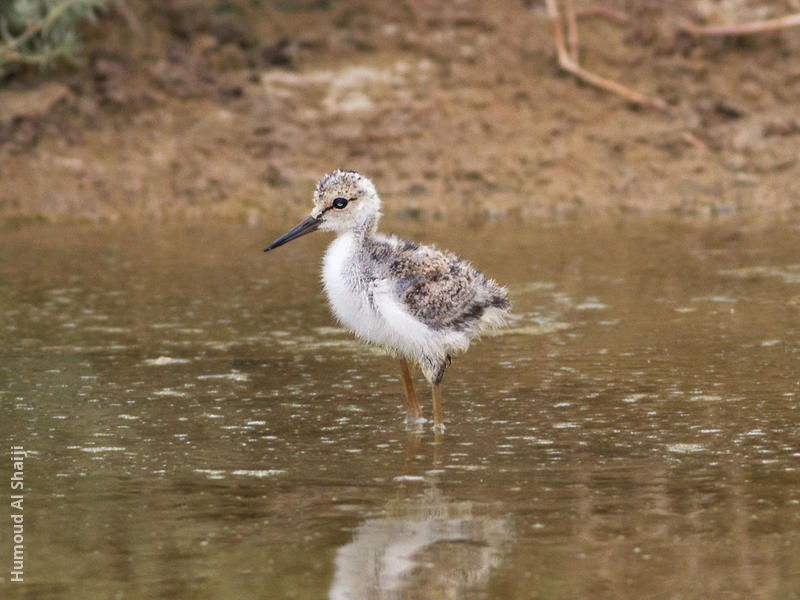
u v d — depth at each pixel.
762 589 6.66
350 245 10.83
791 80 23.66
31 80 23.02
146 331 13.29
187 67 23.61
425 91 23.08
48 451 9.23
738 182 20.83
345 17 24.89
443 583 6.82
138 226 19.58
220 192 20.78
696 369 11.34
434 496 8.16
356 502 8.07
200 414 10.24
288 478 8.58
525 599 6.61
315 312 14.21
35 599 6.69
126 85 23.12
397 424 9.96
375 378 11.45
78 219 20.00
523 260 16.61
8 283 15.70
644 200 20.41
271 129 22.14
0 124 22.05
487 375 11.38
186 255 17.44
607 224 19.14
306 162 21.45
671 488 8.23
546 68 23.78
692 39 24.42
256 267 16.73
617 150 21.80
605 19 25.00
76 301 14.73
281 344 12.74
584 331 12.96
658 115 22.69
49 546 7.39
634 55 24.12
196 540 7.47
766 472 8.52
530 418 10.00
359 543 7.39
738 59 24.17
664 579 6.80
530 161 21.47
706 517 7.68
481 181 20.97
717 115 22.69
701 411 10.05
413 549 7.29
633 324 13.21
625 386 10.87
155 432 9.73
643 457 8.91
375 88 23.12
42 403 10.56
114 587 6.84
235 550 7.32
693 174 21.12
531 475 8.58
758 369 11.28
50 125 22.20
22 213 20.19
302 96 22.94
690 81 23.61
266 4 25.05
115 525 7.72
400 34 24.55
